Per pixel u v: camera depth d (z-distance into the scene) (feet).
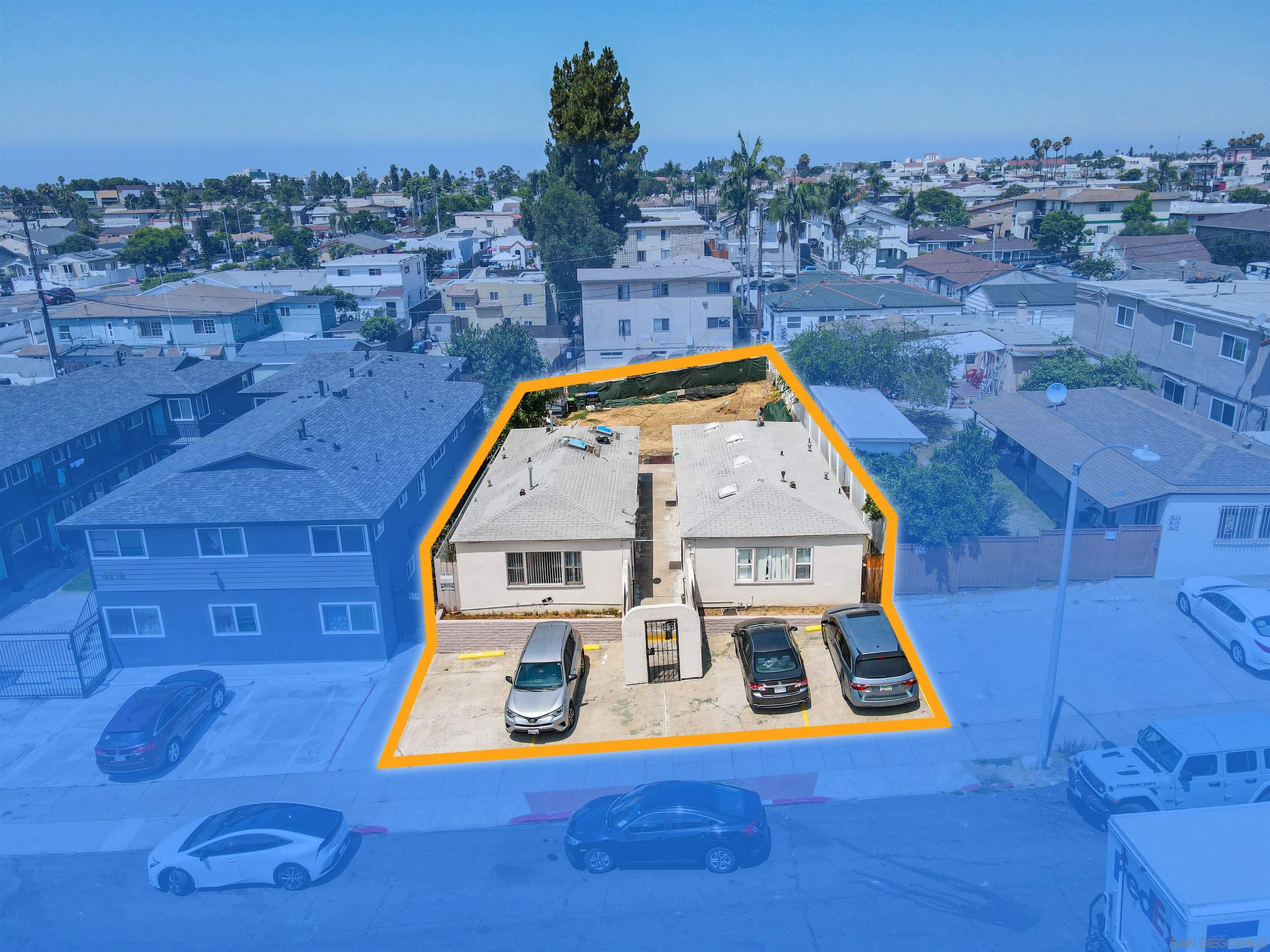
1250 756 65.05
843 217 340.59
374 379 160.86
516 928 63.41
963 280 236.02
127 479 158.71
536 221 241.76
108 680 106.52
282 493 109.19
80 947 66.18
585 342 199.82
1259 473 103.55
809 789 73.72
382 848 73.46
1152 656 86.69
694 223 253.85
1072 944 56.03
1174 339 143.13
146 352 232.73
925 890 62.03
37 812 83.15
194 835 73.41
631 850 67.05
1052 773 73.56
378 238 417.28
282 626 107.65
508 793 79.15
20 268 407.23
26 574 134.62
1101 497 106.52
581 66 235.40
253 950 64.39
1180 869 48.85
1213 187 480.23
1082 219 313.53
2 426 145.07
